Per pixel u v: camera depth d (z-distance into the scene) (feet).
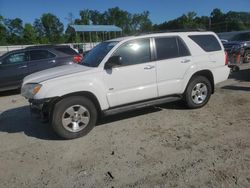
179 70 21.01
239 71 41.45
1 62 32.96
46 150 16.46
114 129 19.11
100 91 18.22
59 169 14.14
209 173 12.89
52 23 295.28
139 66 19.42
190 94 21.97
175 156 14.71
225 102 24.31
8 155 16.12
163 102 20.79
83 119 18.01
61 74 17.94
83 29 105.50
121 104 19.33
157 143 16.46
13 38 244.42
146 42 19.97
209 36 22.93
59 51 36.04
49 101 17.03
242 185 11.87
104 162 14.55
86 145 16.78
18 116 23.80
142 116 21.48
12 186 12.88
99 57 19.33
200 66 21.86
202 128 18.47
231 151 14.90
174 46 21.07
